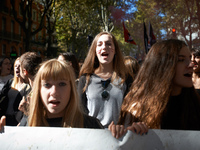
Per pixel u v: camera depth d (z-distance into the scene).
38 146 1.26
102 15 19.86
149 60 1.46
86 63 2.48
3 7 31.55
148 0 18.00
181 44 1.40
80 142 1.23
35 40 38.25
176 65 1.37
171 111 1.44
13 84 2.70
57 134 1.26
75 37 27.92
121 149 1.20
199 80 2.69
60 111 1.52
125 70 2.39
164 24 16.42
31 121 1.56
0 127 1.30
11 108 2.55
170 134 1.21
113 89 2.23
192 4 14.27
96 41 2.45
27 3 16.52
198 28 14.03
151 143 1.20
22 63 2.49
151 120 1.36
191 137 1.21
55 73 1.46
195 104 1.48
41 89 1.51
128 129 1.21
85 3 21.14
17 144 1.28
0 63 3.89
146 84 1.43
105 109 2.18
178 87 1.45
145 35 5.32
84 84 2.35
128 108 1.46
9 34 33.00
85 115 1.68
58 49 29.45
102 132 1.23
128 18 20.66
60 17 29.09
